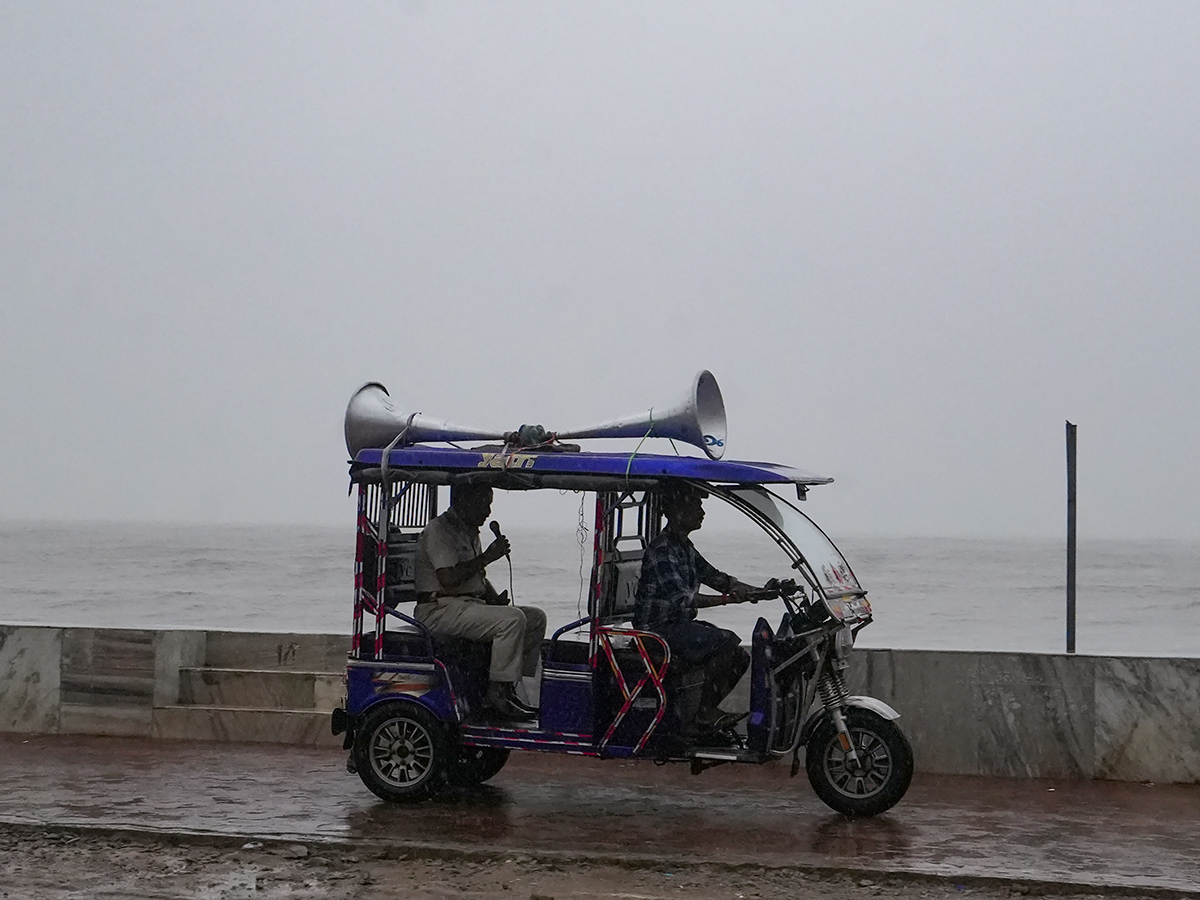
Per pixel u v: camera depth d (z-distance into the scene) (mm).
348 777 8195
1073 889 5746
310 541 96938
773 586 7176
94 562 71125
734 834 6750
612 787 8047
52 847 6473
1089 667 8266
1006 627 46062
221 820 6902
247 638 9930
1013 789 7984
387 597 7680
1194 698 8141
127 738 9461
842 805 7148
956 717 8391
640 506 7891
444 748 7375
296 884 5863
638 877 5980
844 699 7199
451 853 6270
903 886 5859
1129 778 8188
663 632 7121
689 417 7277
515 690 7766
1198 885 5770
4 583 59469
